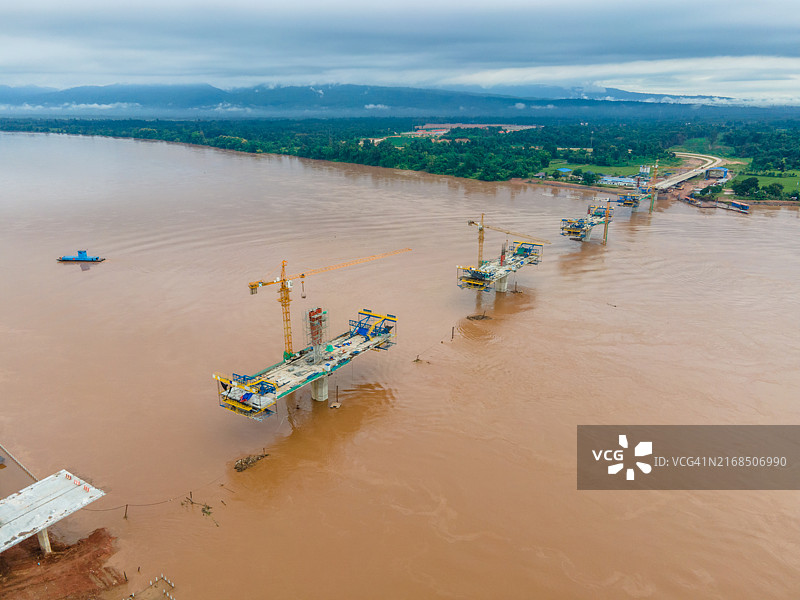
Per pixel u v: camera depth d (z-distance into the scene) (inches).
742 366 3841.0
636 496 2659.9
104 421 3154.5
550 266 6127.0
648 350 4069.9
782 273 5890.8
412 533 2433.6
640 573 2257.6
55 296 4968.0
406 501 2615.7
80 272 5610.2
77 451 2901.1
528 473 2802.7
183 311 4650.6
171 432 3080.7
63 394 3400.6
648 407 3358.8
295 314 4618.6
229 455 2918.3
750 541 2418.8
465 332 4355.3
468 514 2541.8
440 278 5590.6
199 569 2233.0
